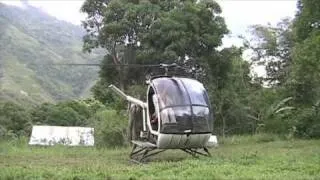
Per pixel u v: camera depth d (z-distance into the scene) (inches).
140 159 626.5
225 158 587.8
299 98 1208.2
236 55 1211.9
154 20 1059.3
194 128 601.3
